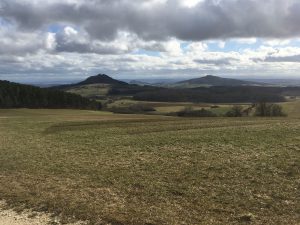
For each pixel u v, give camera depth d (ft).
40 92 405.39
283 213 38.11
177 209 40.57
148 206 41.88
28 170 63.67
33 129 135.95
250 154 66.23
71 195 46.98
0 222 38.68
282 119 147.64
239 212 38.96
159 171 58.54
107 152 79.00
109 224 36.78
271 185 47.75
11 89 390.42
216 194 45.44
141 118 189.16
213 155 67.67
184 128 119.75
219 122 137.18
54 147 90.22
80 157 74.54
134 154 74.59
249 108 294.05
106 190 49.06
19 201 45.11
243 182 49.83
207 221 36.55
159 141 89.51
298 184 47.50
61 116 216.95
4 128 141.49
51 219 38.93
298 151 65.98
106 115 235.81
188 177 53.93
